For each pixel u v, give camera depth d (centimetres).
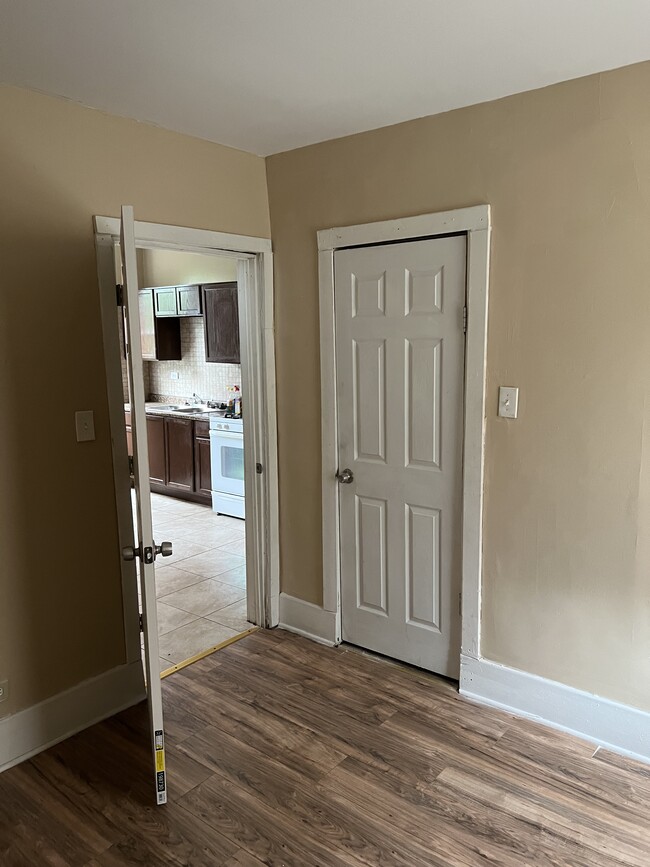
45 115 235
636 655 237
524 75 221
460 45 198
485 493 265
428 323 273
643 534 230
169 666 308
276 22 182
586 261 230
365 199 284
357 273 291
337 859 194
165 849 199
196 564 448
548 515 250
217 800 219
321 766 236
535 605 258
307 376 319
